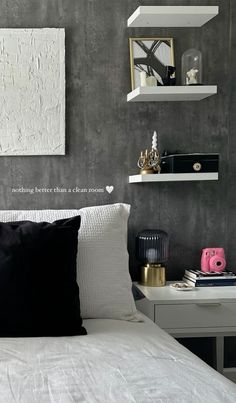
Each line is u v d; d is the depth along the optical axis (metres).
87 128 2.85
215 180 2.98
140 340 1.92
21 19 2.76
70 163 2.85
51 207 2.84
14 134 2.77
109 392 1.41
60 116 2.79
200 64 2.78
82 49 2.82
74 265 2.14
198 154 2.71
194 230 2.98
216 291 2.69
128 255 2.65
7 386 1.46
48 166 2.83
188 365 1.64
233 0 2.93
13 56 2.75
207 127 2.95
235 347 3.03
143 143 2.90
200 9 2.61
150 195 2.93
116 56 2.85
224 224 2.99
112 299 2.29
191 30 2.91
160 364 1.64
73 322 2.01
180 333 2.54
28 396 1.39
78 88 2.83
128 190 2.90
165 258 2.82
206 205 2.98
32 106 2.77
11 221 2.39
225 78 2.96
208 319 2.55
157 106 2.91
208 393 1.40
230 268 3.00
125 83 2.87
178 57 2.91
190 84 2.74
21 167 2.81
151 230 2.83
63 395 1.39
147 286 2.79
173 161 2.69
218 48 2.94
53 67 2.77
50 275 2.04
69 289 2.06
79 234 2.36
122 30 2.85
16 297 1.99
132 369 1.59
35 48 2.75
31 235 2.09
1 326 1.97
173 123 2.92
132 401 1.34
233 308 2.57
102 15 2.83
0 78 2.74
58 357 1.71
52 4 2.78
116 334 2.01
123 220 2.51
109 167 2.88
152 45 2.87
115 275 2.34
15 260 2.02
